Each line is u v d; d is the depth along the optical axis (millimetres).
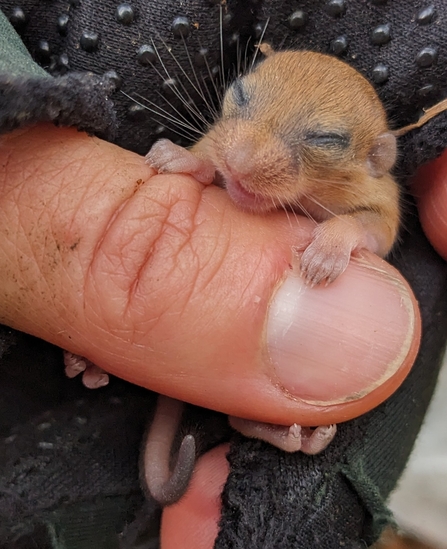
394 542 70
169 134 55
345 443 50
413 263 59
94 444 52
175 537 51
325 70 54
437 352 58
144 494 53
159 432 54
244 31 55
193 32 48
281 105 53
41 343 48
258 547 45
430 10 47
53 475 49
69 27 48
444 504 69
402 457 56
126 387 53
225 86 57
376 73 51
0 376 48
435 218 55
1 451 48
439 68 49
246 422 49
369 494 49
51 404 50
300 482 48
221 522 47
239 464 49
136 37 47
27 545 48
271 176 49
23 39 49
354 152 55
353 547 49
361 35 51
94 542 52
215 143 52
